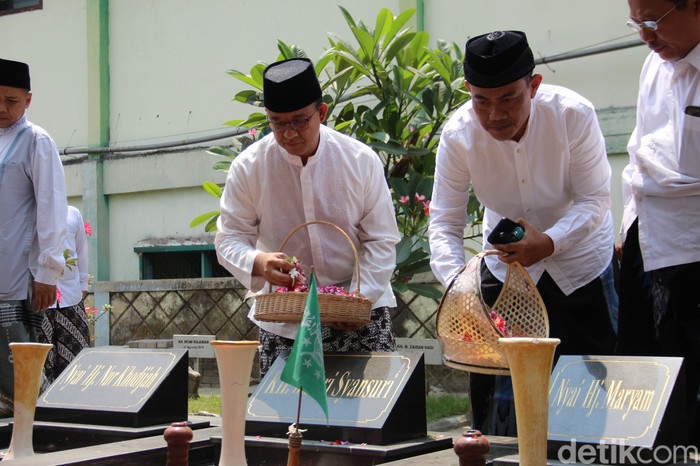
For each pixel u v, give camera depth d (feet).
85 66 33.17
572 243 10.95
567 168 11.43
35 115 34.09
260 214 12.26
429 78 21.86
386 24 21.54
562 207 11.77
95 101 32.76
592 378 9.10
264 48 30.09
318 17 29.04
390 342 12.21
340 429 9.88
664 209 10.65
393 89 21.74
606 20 24.11
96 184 32.58
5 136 14.97
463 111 11.71
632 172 11.68
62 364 20.20
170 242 31.65
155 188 31.71
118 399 11.39
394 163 22.38
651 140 10.86
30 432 10.14
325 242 12.04
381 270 11.92
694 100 10.36
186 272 31.94
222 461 9.05
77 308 20.68
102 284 30.99
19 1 34.50
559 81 24.75
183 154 31.27
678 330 10.60
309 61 11.42
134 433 10.77
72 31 33.40
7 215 14.67
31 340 14.92
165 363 11.63
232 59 30.66
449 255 11.66
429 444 9.87
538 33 25.05
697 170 10.36
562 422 8.90
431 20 26.81
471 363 10.07
